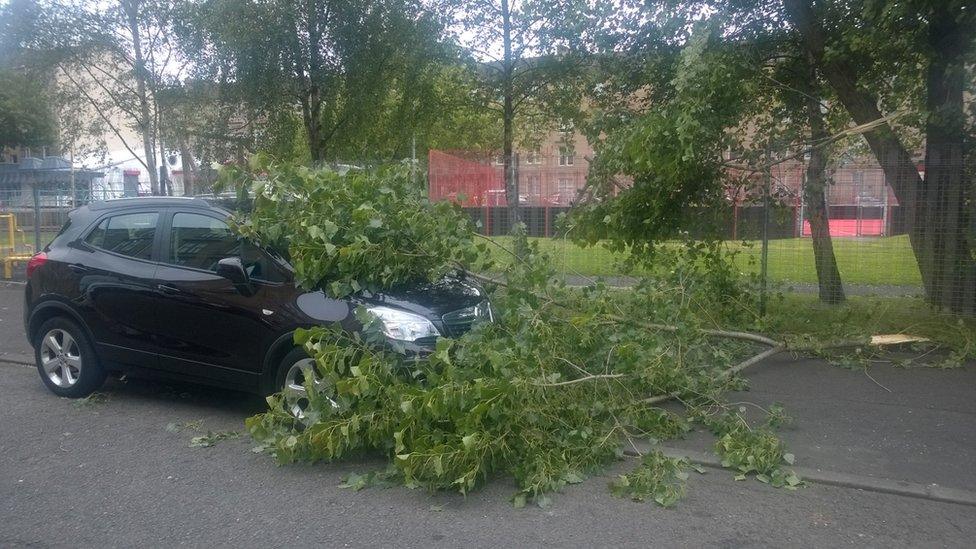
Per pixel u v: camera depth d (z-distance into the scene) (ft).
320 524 15.92
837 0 33.65
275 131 46.11
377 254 20.45
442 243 21.29
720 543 15.08
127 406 24.07
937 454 19.52
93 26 49.85
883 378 26.18
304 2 42.45
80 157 70.74
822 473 18.33
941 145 30.45
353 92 45.03
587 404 19.86
